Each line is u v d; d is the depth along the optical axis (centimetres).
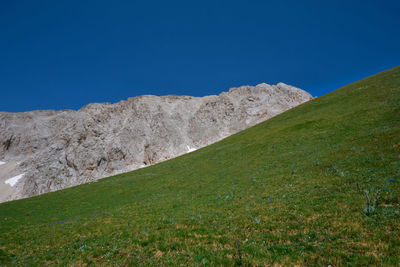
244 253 871
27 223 2523
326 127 3300
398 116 2530
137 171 5869
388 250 733
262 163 2816
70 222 2078
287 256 801
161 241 1128
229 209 1548
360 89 4681
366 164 1666
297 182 1778
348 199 1218
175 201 2220
